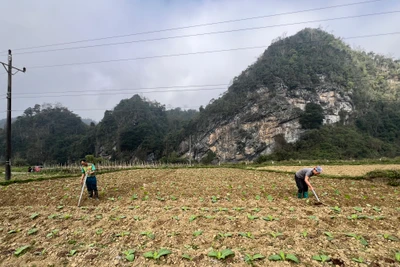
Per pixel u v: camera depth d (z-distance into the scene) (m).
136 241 6.10
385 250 5.15
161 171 24.25
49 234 6.65
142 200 11.04
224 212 7.99
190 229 6.73
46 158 103.25
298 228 6.55
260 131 85.75
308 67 91.31
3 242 6.46
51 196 12.68
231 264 4.81
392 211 7.98
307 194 10.77
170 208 8.68
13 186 15.87
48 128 110.88
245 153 86.19
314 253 5.08
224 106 96.25
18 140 104.44
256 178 17.94
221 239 5.95
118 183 15.97
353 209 8.20
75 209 9.13
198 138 97.50
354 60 99.06
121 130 102.38
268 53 103.75
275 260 4.86
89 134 110.56
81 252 5.60
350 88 87.56
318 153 69.12
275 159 70.50
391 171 16.78
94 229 7.02
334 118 82.00
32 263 5.30
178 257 5.11
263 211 8.02
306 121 80.00
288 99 86.06
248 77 98.94
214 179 17.34
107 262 5.11
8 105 21.77
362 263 4.68
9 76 21.92
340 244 5.43
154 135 106.25
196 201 10.11
